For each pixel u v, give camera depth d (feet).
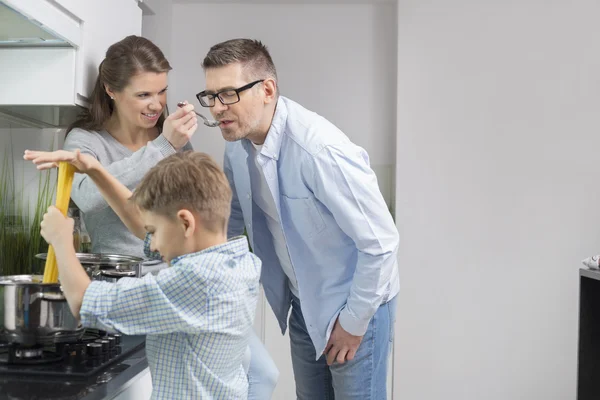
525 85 11.46
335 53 11.93
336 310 6.31
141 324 3.82
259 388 6.05
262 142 6.09
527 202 11.46
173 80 11.96
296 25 11.95
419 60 11.50
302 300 6.39
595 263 8.46
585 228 11.43
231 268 4.04
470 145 11.48
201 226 4.05
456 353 11.48
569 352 11.45
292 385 10.91
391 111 11.93
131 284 3.83
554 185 11.46
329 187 5.79
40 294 4.18
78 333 4.33
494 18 11.46
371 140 11.93
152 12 11.52
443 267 11.48
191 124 5.81
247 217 6.64
